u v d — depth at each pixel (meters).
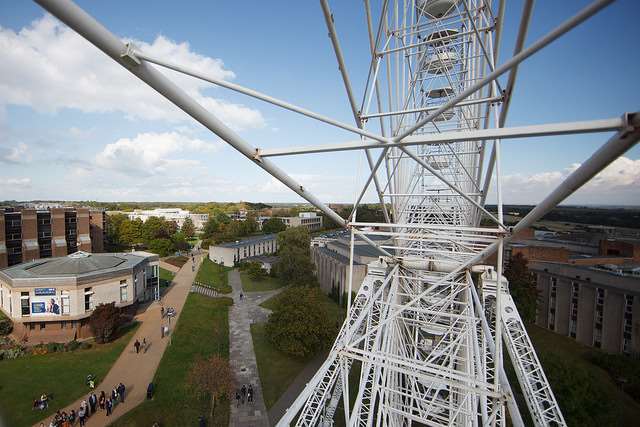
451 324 13.33
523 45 5.63
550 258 41.12
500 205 8.32
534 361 10.39
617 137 3.25
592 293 30.91
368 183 8.41
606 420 16.31
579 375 17.80
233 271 56.00
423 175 17.17
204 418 17.17
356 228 10.23
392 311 11.50
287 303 26.03
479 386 7.40
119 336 26.17
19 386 18.62
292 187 6.58
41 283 24.78
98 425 16.03
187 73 4.26
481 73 11.16
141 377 20.36
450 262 13.04
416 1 13.08
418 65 13.66
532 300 33.62
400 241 14.16
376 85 9.12
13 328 25.42
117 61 3.53
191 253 70.06
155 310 32.62
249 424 17.44
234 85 4.61
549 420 9.12
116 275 28.75
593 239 56.66
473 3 11.46
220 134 4.64
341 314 34.81
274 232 96.38
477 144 12.18
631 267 33.28
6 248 41.34
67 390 18.59
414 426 15.64
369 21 7.53
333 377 8.73
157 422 16.59
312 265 44.09
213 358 19.66
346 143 5.09
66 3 2.72
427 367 7.92
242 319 33.12
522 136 3.99
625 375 23.78
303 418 7.86
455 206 16.67
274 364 23.88
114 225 74.12
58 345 23.33
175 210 135.25
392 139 4.89
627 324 27.91
